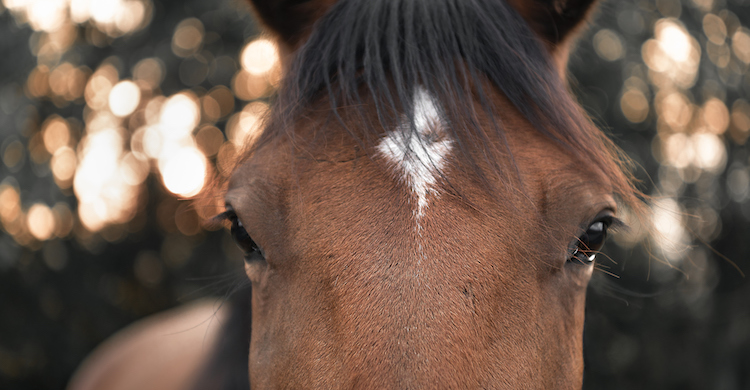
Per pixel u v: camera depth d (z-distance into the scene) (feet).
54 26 14.93
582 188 3.57
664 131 13.60
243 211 3.74
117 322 15.98
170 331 8.75
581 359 4.00
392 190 3.35
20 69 14.16
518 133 3.70
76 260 15.58
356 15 4.02
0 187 13.56
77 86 15.89
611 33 13.42
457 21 3.96
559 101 3.92
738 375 13.41
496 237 3.24
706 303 12.95
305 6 4.68
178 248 16.76
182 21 14.84
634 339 13.05
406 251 3.13
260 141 4.01
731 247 13.38
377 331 2.95
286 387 3.43
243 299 5.33
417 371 2.82
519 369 3.15
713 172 13.03
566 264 3.71
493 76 3.87
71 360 15.44
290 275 3.53
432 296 2.99
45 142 15.33
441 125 3.55
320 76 3.92
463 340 2.92
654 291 12.58
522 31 4.24
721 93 12.51
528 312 3.29
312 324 3.26
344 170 3.51
